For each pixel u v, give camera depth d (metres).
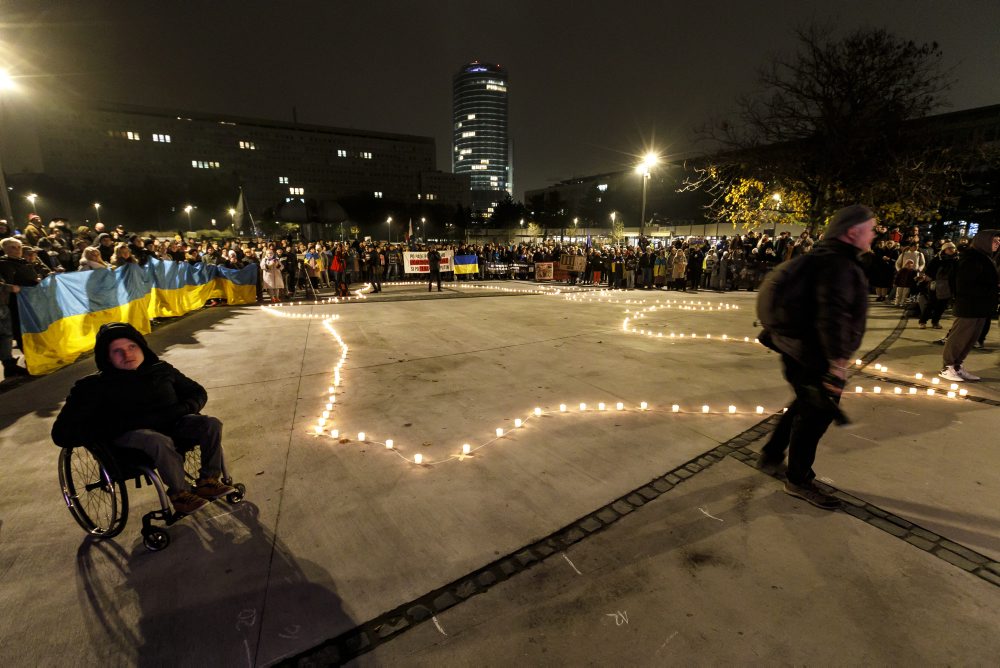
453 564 2.71
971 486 3.38
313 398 5.43
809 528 2.96
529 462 3.88
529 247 28.50
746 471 3.67
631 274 19.28
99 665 2.10
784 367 3.24
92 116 117.12
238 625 2.30
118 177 120.69
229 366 6.79
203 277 13.23
